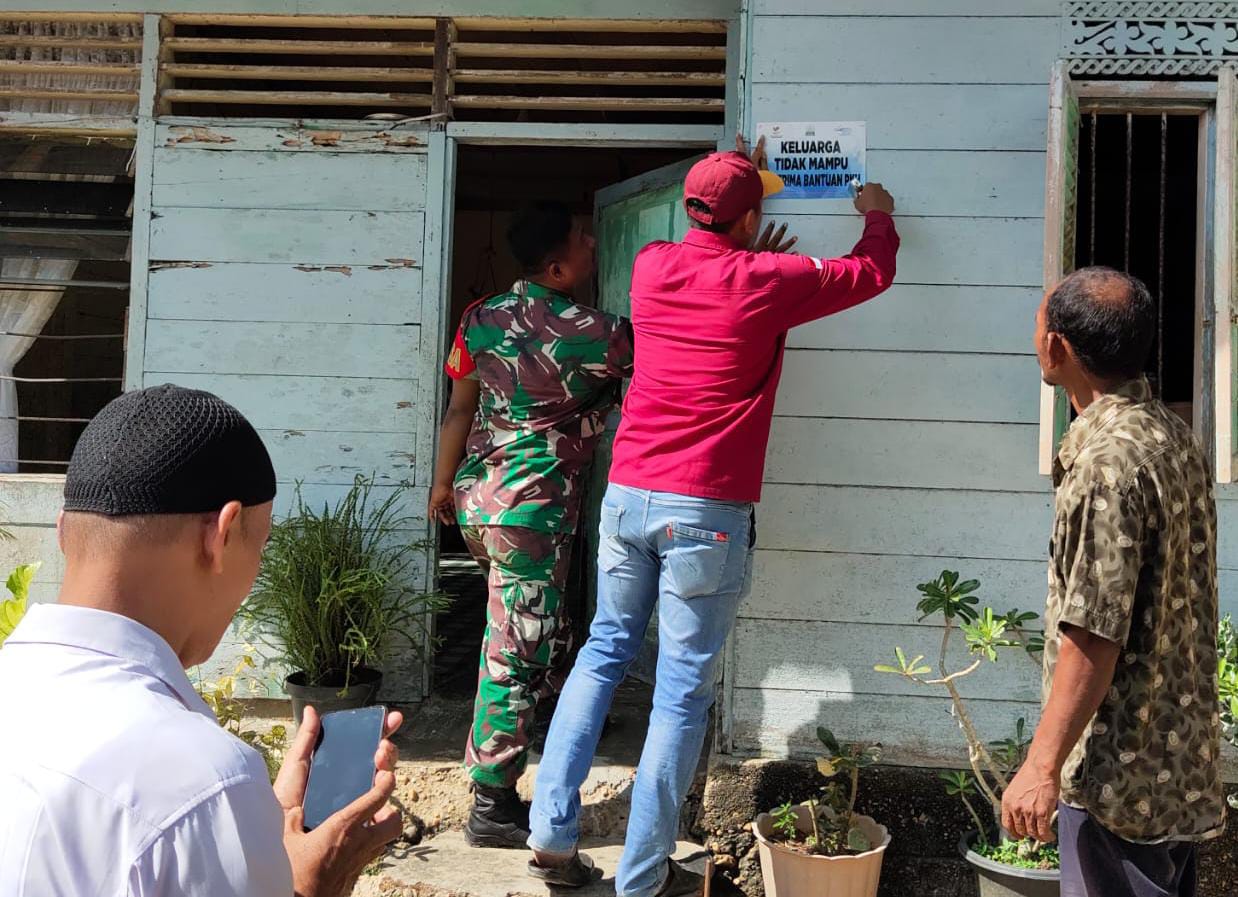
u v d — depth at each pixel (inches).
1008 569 134.1
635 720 159.0
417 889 123.3
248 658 154.0
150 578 43.2
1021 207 134.3
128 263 182.9
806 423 136.0
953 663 134.8
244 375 166.4
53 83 173.0
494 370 132.6
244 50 169.9
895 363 135.3
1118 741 80.6
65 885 36.6
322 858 48.3
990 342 134.6
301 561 153.0
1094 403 84.6
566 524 130.9
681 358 114.3
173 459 43.0
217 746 40.7
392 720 57.5
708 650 114.7
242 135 166.9
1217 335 124.2
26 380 176.1
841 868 119.3
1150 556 79.7
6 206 175.2
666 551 114.0
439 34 167.2
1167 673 81.1
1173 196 178.4
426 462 164.6
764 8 136.6
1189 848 85.7
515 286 135.6
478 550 134.1
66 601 43.4
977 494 134.6
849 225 135.6
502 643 129.6
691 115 227.3
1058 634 81.7
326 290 166.1
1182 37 132.4
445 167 165.9
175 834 37.9
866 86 135.7
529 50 167.2
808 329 136.0
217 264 166.6
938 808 133.2
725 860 134.5
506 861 129.5
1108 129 176.9
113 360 199.5
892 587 135.3
